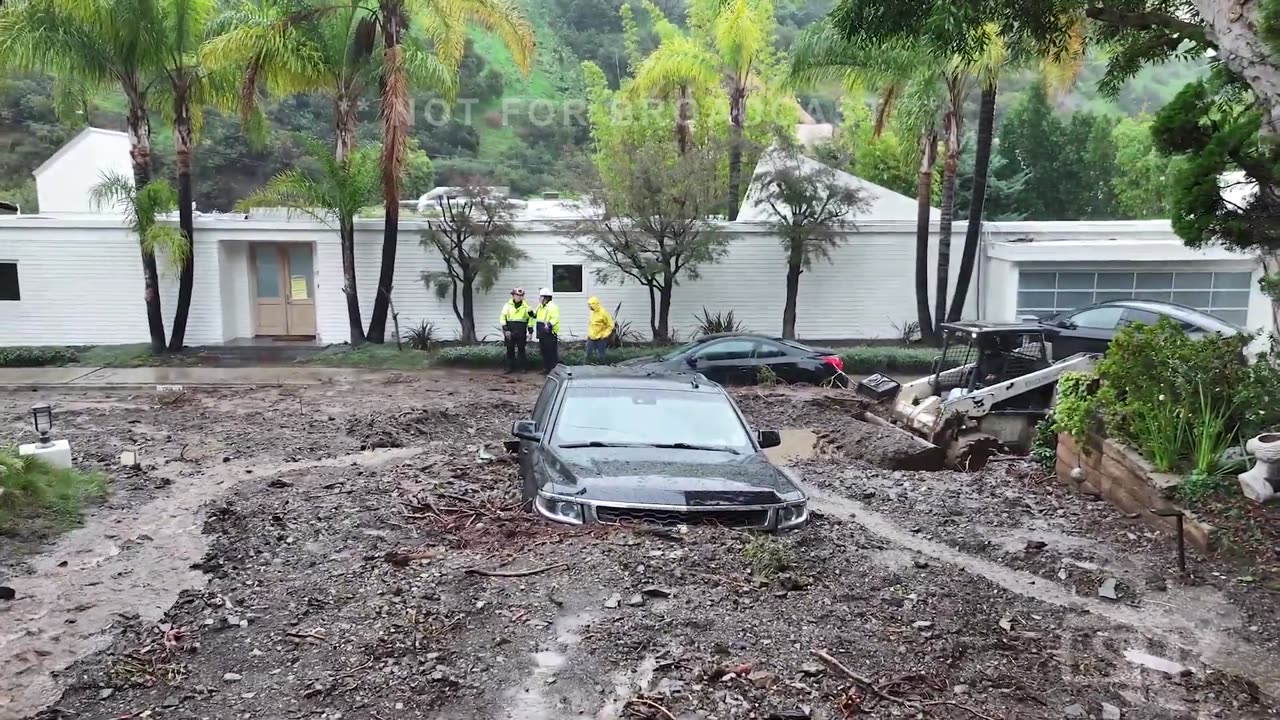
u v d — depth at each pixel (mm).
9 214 27484
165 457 11445
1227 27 7797
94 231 23672
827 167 23016
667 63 32188
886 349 22562
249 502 8898
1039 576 7418
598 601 5695
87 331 24047
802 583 6156
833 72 23328
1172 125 8188
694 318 25203
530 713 4566
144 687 4957
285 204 22875
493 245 23156
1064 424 10445
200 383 18797
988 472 11438
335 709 4633
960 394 13531
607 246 22781
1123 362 9578
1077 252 22766
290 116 53688
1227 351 9156
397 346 23281
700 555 6375
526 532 7148
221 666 5148
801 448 13367
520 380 19719
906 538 8453
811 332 25359
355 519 8086
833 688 4828
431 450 12055
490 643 5242
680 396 8547
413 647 5211
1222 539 7688
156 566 7164
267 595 6215
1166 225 25125
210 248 23984
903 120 22844
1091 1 9836
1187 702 5098
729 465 7504
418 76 22703
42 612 6184
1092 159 37438
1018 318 23438
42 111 47031
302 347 23750
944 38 10070
